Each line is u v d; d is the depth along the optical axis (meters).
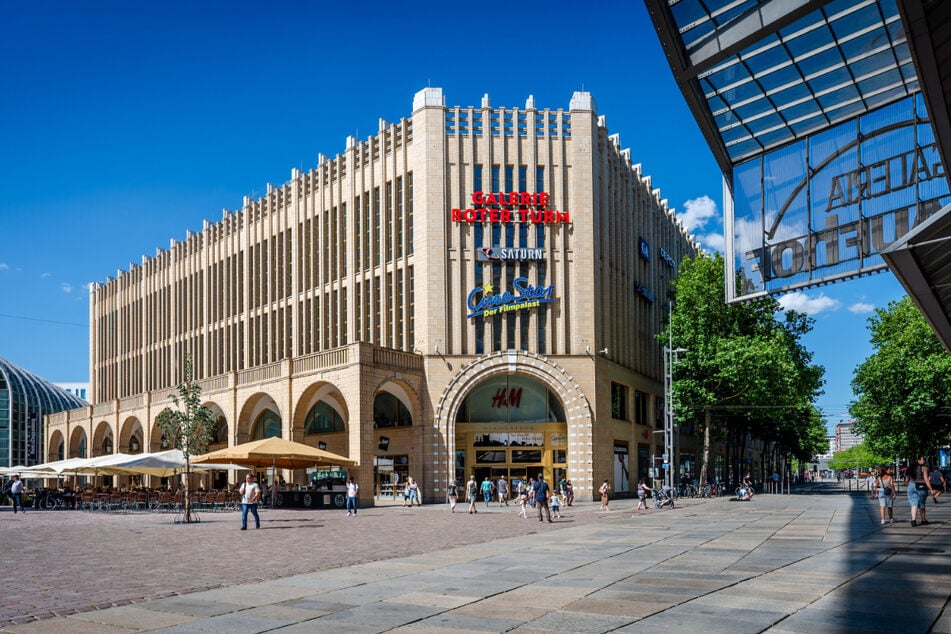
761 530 26.12
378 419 56.38
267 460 43.28
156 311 77.00
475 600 12.74
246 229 66.56
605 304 56.97
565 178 55.22
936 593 12.95
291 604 12.54
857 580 14.38
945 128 11.35
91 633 10.52
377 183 57.12
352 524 31.72
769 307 60.81
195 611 12.01
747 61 16.50
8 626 10.98
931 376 56.72
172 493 45.41
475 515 38.41
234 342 66.88
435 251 53.53
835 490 88.44
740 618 11.06
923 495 27.19
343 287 58.59
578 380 53.50
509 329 54.28
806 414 73.00
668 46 14.82
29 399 115.19
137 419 70.62
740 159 20.91
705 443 61.06
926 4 9.02
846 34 15.64
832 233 18.97
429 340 52.94
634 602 12.36
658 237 71.69
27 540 24.67
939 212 13.30
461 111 55.06
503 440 54.56
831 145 19.03
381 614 11.68
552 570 16.27
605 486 41.81
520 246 54.38
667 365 55.28
